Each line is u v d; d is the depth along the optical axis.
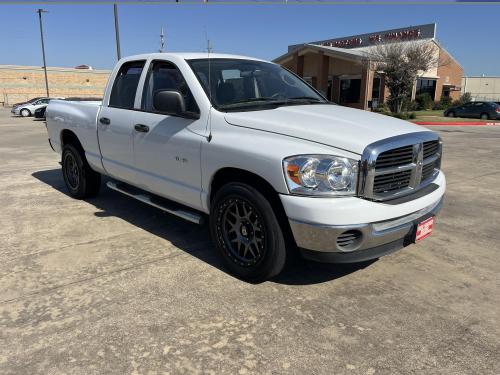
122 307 3.28
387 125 3.64
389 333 2.99
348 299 3.44
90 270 3.90
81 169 5.96
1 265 3.99
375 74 33.28
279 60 37.53
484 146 13.30
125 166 5.01
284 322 3.10
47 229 4.95
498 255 4.38
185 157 4.04
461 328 3.06
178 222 5.23
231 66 4.45
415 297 3.49
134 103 4.78
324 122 3.55
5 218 5.35
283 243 3.43
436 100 39.47
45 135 16.22
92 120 5.46
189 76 4.11
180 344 2.84
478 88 62.62
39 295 3.45
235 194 3.58
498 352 2.80
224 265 3.99
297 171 3.16
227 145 3.60
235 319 3.13
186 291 3.53
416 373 2.60
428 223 3.64
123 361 2.67
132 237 4.71
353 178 3.16
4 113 34.94
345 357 2.73
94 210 5.70
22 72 53.38
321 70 33.78
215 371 2.60
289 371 2.60
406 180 3.50
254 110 3.91
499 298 3.50
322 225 3.10
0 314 3.17
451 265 4.11
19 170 8.55
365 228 3.15
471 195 6.84
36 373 2.56
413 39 35.88
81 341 2.87
